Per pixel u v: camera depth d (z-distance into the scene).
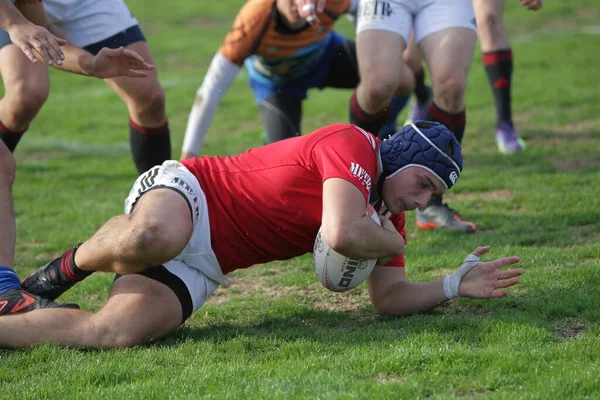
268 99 22.81
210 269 13.13
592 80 40.00
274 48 20.56
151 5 69.75
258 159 13.27
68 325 12.27
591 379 10.03
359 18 18.73
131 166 29.95
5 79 16.56
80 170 29.45
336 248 12.05
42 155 32.19
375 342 12.09
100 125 37.62
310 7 18.16
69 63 15.12
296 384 10.41
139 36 18.58
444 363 10.92
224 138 33.53
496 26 26.83
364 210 12.21
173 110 39.53
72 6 17.55
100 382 10.99
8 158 13.77
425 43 18.06
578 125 31.48
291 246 13.39
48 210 24.09
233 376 10.87
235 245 13.19
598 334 11.94
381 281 13.88
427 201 12.76
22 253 19.80
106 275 17.50
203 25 62.44
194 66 49.84
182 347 12.34
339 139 12.70
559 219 19.59
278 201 12.88
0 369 11.41
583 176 23.70
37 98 16.47
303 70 21.95
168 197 12.41
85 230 21.66
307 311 14.40
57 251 19.97
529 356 11.00
